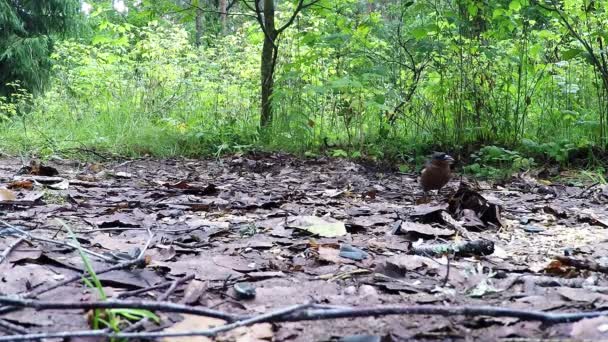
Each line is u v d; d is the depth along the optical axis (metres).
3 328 1.91
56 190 4.98
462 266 2.86
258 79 11.19
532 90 8.38
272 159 8.14
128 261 2.62
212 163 7.89
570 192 5.78
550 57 8.41
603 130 7.80
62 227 3.52
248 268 2.74
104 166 7.27
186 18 9.35
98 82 10.88
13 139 8.58
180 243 3.18
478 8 8.16
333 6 9.31
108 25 10.08
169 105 10.20
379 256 3.03
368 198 5.18
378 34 9.71
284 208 4.50
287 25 9.34
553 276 2.74
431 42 8.73
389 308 1.86
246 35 12.55
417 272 2.74
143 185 5.61
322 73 9.72
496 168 7.42
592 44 8.17
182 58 12.02
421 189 5.93
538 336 1.93
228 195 5.08
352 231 3.66
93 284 2.37
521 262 3.01
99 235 3.30
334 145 8.86
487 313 1.89
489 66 8.31
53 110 10.32
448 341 1.92
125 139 8.72
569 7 7.89
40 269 2.54
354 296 2.37
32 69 16.39
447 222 3.76
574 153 7.72
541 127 8.30
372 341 1.87
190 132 9.10
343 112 8.55
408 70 9.42
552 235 3.68
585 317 1.96
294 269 2.76
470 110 8.25
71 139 8.66
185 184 5.45
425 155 8.00
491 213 3.94
